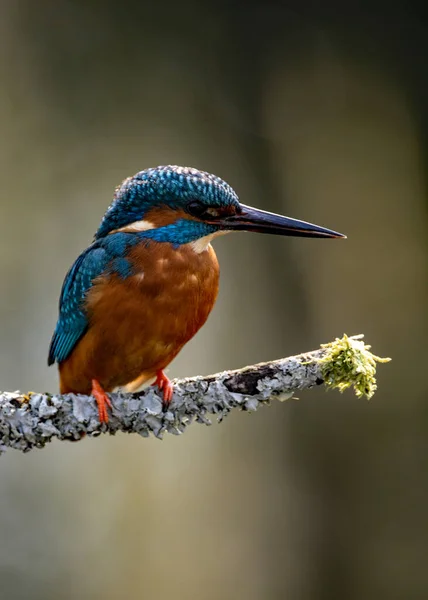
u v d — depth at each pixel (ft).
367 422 40.78
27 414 20.53
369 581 39.42
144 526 39.60
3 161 44.98
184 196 23.63
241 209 24.41
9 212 44.19
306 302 41.98
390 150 46.16
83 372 24.85
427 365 42.47
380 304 43.01
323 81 47.03
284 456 40.09
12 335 41.60
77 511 39.93
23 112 45.91
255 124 46.65
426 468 40.52
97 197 45.50
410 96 47.06
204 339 40.52
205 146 46.52
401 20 47.98
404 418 41.47
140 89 47.06
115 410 20.89
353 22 47.80
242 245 41.50
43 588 38.96
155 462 40.11
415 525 40.14
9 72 46.01
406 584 39.40
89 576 39.17
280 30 47.44
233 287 41.11
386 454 40.65
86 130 46.50
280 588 39.27
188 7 47.52
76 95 46.65
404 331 42.83
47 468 40.32
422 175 46.16
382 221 44.73
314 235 24.61
